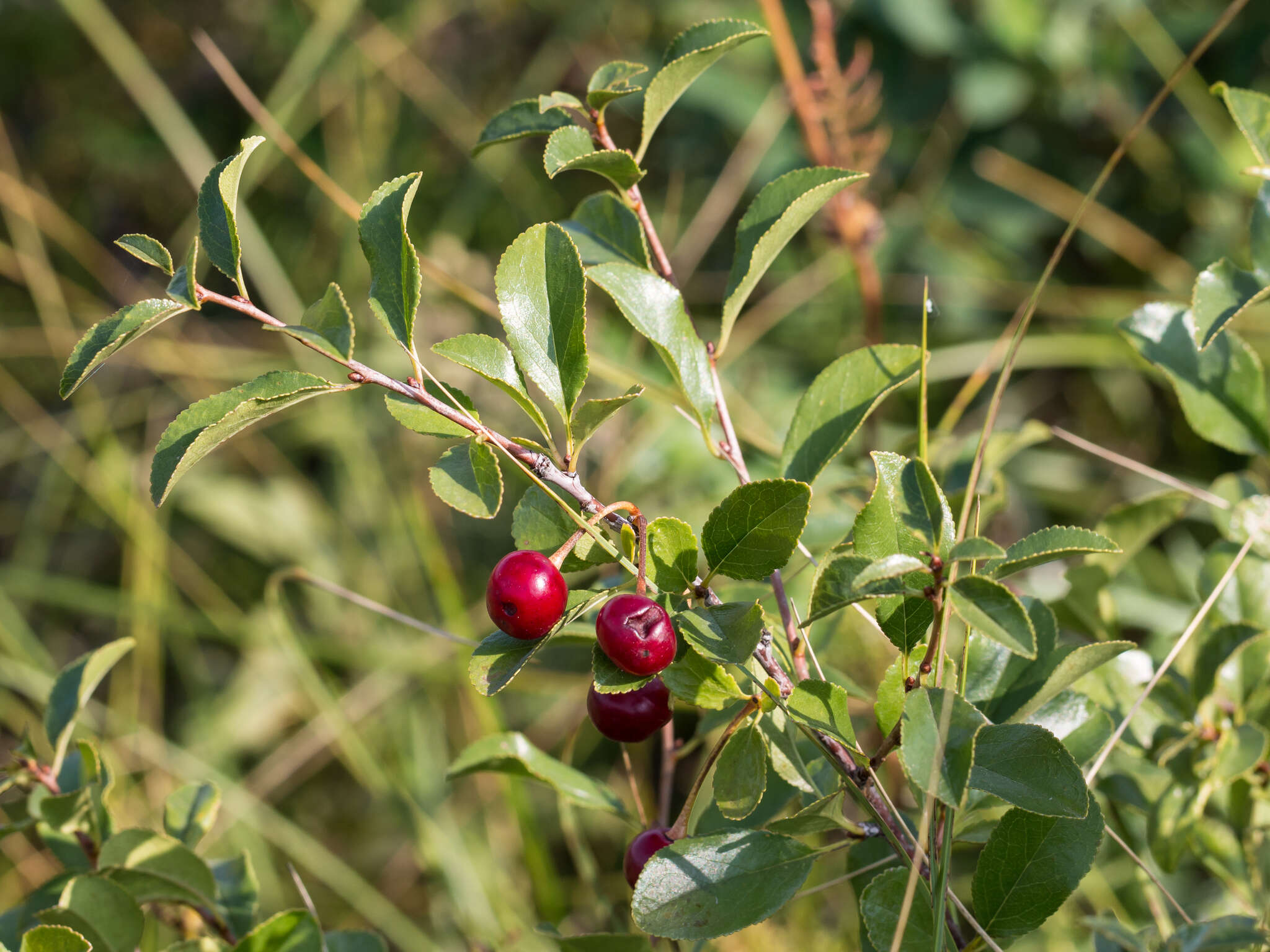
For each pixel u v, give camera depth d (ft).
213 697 3.19
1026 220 3.45
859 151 3.01
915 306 3.41
